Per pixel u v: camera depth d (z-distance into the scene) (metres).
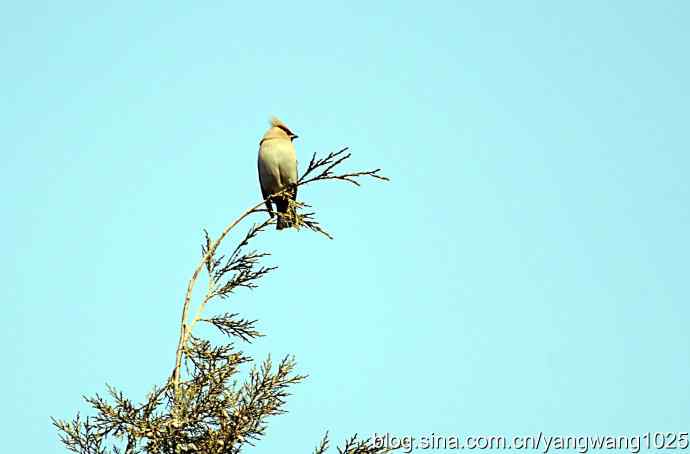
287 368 11.51
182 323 11.65
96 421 11.02
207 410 11.14
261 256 12.39
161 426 10.82
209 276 12.24
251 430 11.05
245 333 12.00
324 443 11.08
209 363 11.45
